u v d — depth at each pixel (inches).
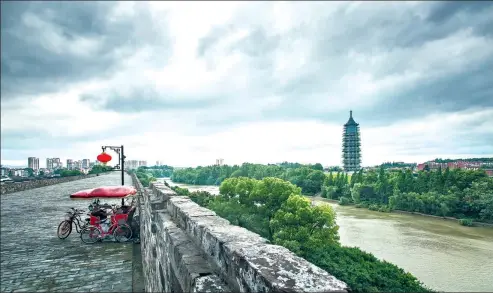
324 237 1101.1
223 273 122.7
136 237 462.6
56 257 377.4
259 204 1640.0
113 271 332.8
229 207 1590.8
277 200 1494.8
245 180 1659.7
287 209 1327.5
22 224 575.2
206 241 147.3
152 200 319.6
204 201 1793.8
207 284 116.9
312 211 1242.0
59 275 321.4
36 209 752.3
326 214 1215.6
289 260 99.8
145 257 351.3
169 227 209.8
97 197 420.8
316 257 668.7
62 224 474.3
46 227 547.8
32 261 363.3
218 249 129.3
